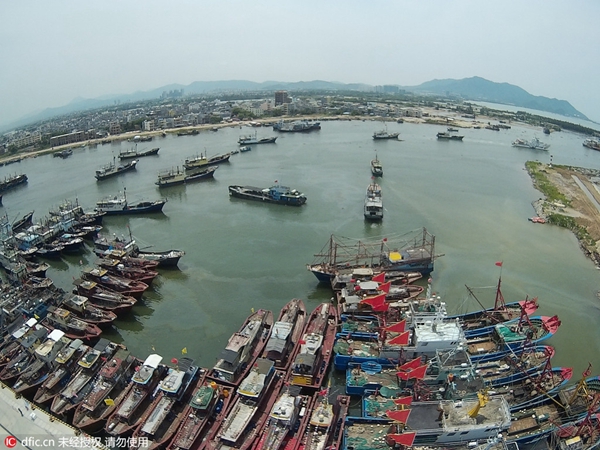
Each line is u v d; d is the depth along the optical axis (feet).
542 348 270.05
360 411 237.45
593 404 207.10
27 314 305.32
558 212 554.87
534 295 359.87
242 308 337.11
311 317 295.07
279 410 209.46
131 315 330.95
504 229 501.97
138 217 549.54
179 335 306.76
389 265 371.35
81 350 261.44
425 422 204.13
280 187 614.34
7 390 239.91
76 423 218.59
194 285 372.79
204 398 218.79
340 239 464.65
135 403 225.15
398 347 255.70
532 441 206.59
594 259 427.74
